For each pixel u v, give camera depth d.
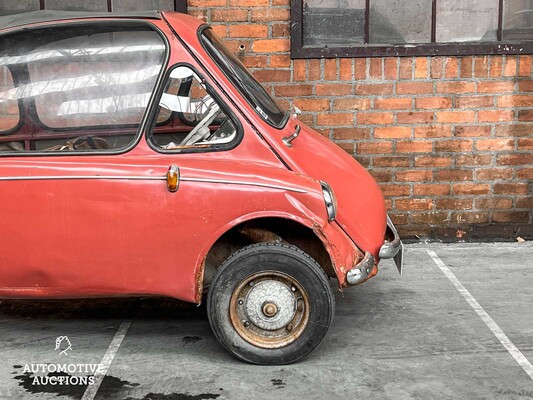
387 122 6.18
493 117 6.17
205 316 4.78
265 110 4.22
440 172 6.25
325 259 4.27
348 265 3.94
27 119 4.12
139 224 3.91
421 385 3.79
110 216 3.91
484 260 5.82
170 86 4.08
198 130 4.09
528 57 6.09
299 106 6.15
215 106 4.14
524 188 6.29
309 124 6.18
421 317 4.69
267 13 6.01
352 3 6.14
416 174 6.26
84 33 4.10
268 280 3.95
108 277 3.98
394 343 4.30
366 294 5.11
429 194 6.29
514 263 5.74
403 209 6.32
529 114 6.17
